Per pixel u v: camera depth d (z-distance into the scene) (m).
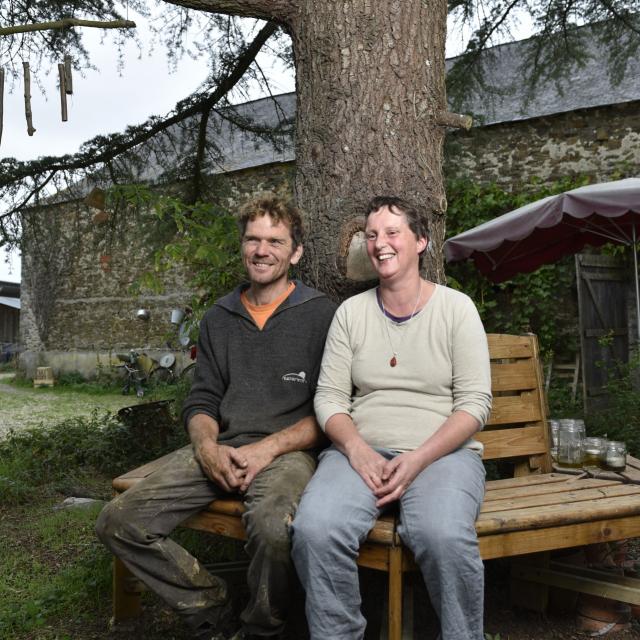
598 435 5.89
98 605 2.60
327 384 2.30
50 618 2.51
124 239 5.66
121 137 5.20
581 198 5.73
